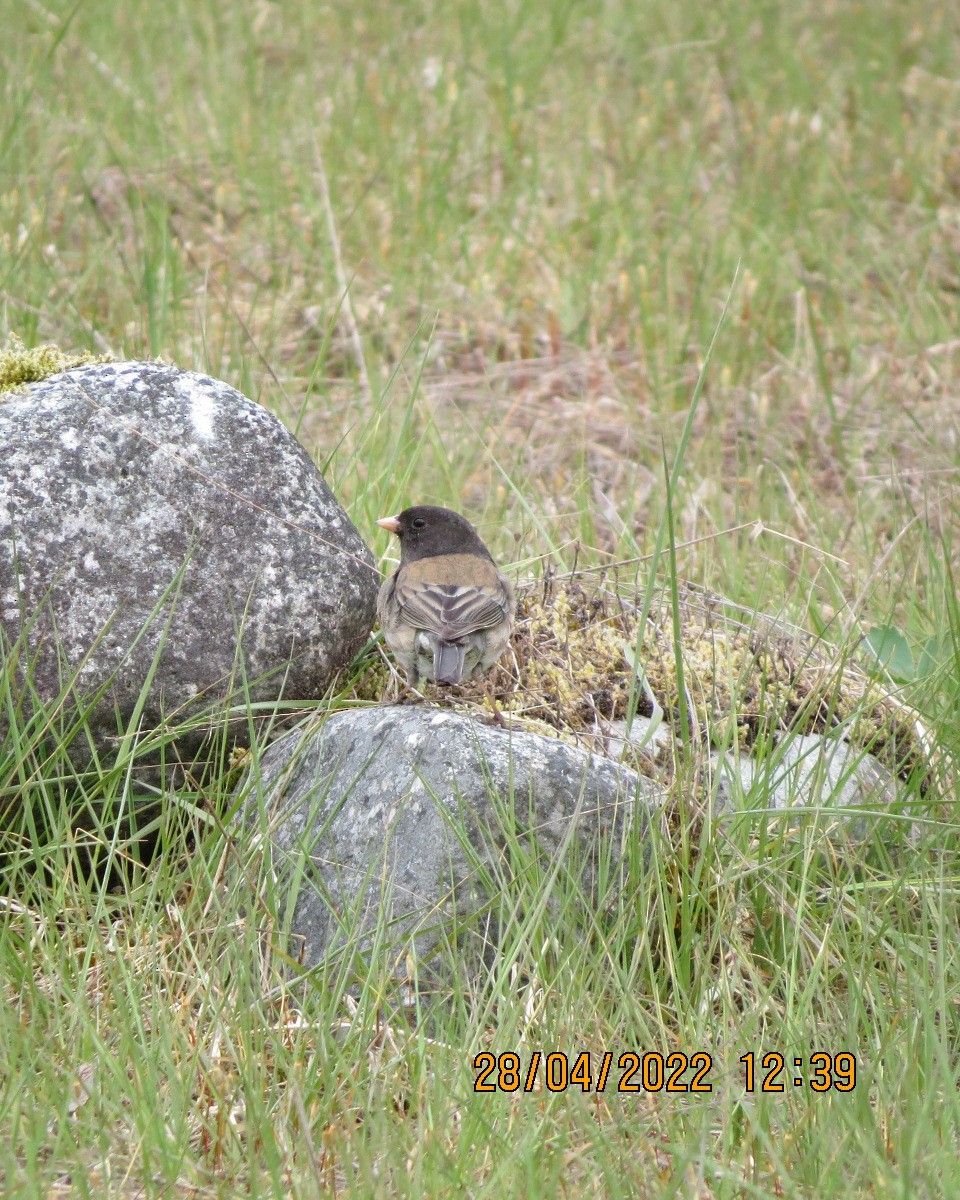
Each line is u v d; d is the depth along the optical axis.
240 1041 8.70
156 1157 7.86
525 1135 7.92
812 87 29.23
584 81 29.08
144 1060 8.38
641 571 13.78
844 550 15.69
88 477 10.91
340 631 11.51
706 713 11.38
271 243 21.69
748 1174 7.98
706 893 9.89
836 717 12.30
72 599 10.61
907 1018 9.05
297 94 27.03
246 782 10.91
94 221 21.66
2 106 22.73
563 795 10.20
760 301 21.72
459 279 21.84
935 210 24.81
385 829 10.02
